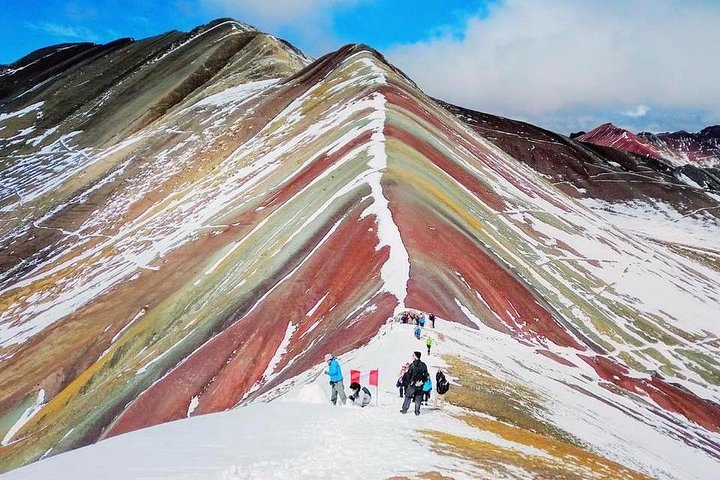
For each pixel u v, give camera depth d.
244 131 112.81
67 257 91.31
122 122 141.62
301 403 20.88
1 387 56.31
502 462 15.22
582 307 55.53
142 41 188.25
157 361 44.81
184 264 66.31
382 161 60.81
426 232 47.19
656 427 34.28
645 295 65.81
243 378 37.84
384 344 27.78
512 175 90.25
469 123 182.12
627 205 160.00
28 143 149.00
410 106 88.62
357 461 13.03
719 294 78.00
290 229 56.06
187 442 14.28
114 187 110.62
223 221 72.44
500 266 50.06
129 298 64.00
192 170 106.06
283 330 40.56
